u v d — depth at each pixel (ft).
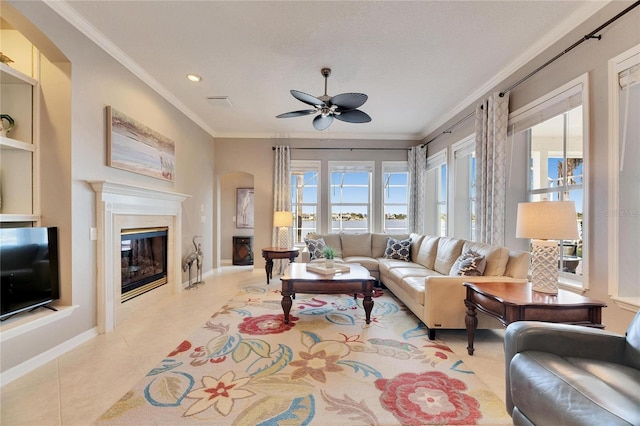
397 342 8.41
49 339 7.26
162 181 12.60
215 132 18.78
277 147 18.89
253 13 7.69
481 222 11.41
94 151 8.77
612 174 6.82
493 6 7.36
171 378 6.40
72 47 7.95
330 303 12.30
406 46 9.14
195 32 8.53
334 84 11.82
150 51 9.55
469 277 8.69
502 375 6.66
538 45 8.93
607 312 6.93
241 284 15.51
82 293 8.27
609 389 3.57
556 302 6.11
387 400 5.69
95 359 7.25
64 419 5.09
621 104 6.71
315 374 6.61
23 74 7.55
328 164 19.40
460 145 14.03
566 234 6.38
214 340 8.39
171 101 13.28
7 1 6.49
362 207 19.83
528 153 10.43
